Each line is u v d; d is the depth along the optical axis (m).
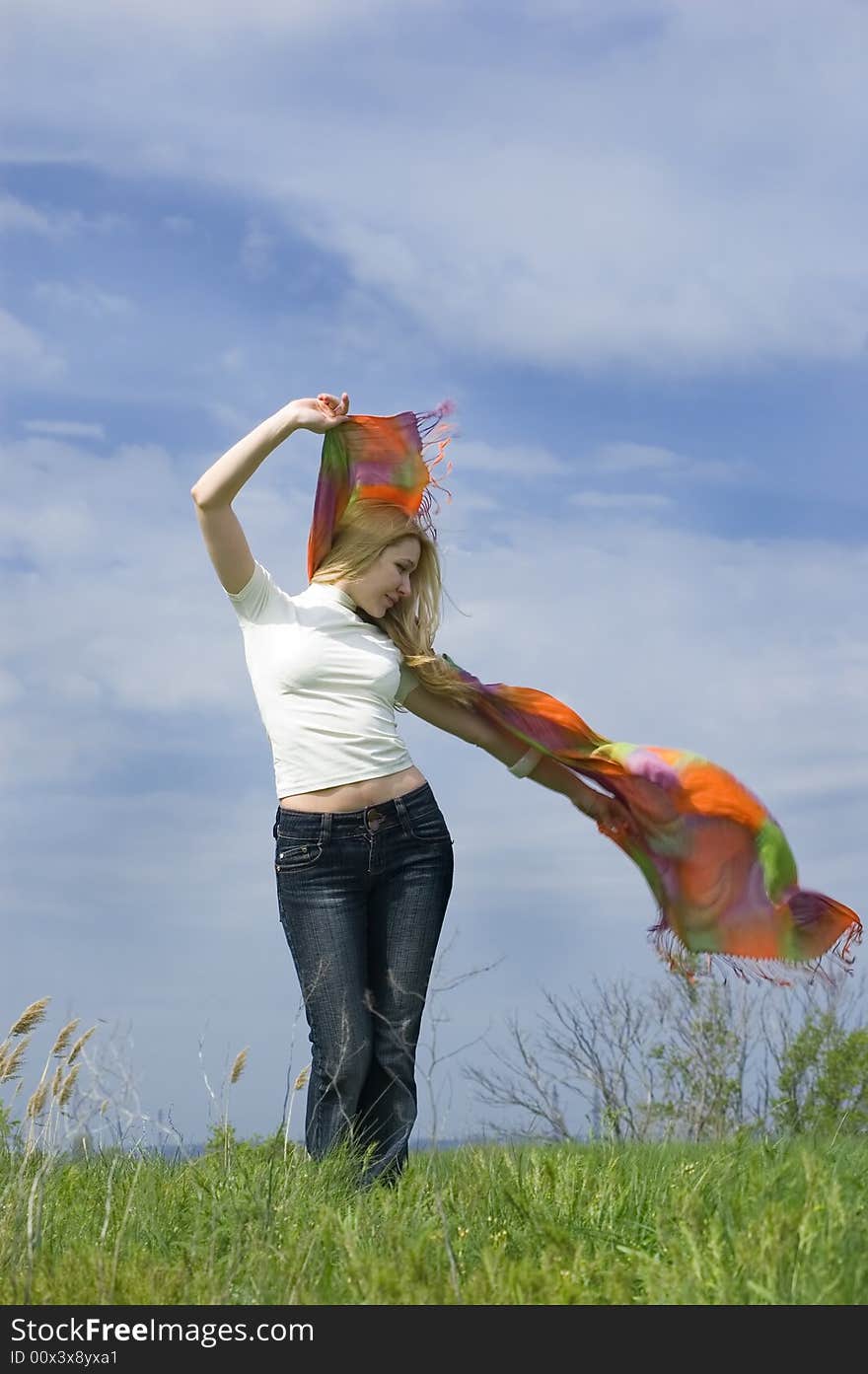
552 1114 4.86
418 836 4.25
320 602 4.39
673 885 5.02
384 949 4.25
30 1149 3.45
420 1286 2.71
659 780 4.90
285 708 4.24
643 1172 3.74
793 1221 2.70
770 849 4.91
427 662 4.60
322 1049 4.16
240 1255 3.05
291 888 4.23
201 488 4.18
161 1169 4.20
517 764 4.94
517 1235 3.17
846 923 4.87
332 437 4.51
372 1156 4.14
